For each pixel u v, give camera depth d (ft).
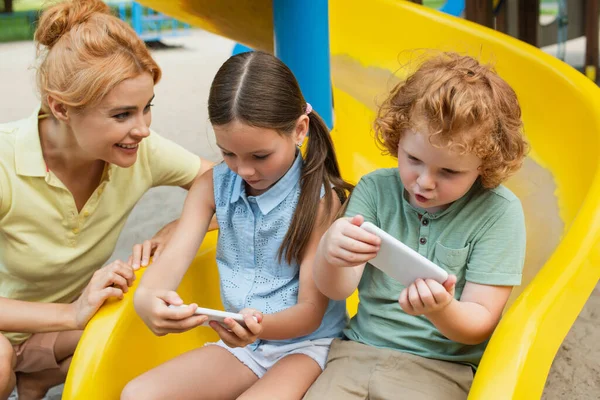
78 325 5.11
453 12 11.32
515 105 4.50
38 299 6.06
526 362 3.84
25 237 5.60
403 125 4.33
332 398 4.47
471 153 4.13
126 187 5.88
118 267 5.18
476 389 3.84
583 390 6.74
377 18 7.88
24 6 35.40
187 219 5.22
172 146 6.19
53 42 4.94
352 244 4.01
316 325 4.90
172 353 5.58
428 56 7.23
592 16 15.29
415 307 3.96
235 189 5.09
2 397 5.41
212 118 4.58
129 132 4.93
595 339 7.52
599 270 4.40
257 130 4.49
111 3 31.58
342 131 7.91
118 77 4.71
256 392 4.63
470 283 4.50
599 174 4.94
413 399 4.37
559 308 4.12
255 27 9.06
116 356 4.93
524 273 5.76
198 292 5.74
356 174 7.58
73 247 5.79
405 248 3.93
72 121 4.92
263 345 5.08
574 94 5.97
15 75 20.79
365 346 4.74
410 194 4.74
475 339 4.29
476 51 6.95
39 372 6.18
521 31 13.57
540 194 6.00
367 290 4.88
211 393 4.88
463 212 4.60
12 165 5.37
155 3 8.95
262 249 5.09
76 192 5.62
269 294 5.09
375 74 7.89
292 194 4.99
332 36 8.41
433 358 4.60
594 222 4.46
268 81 4.54
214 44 26.40
